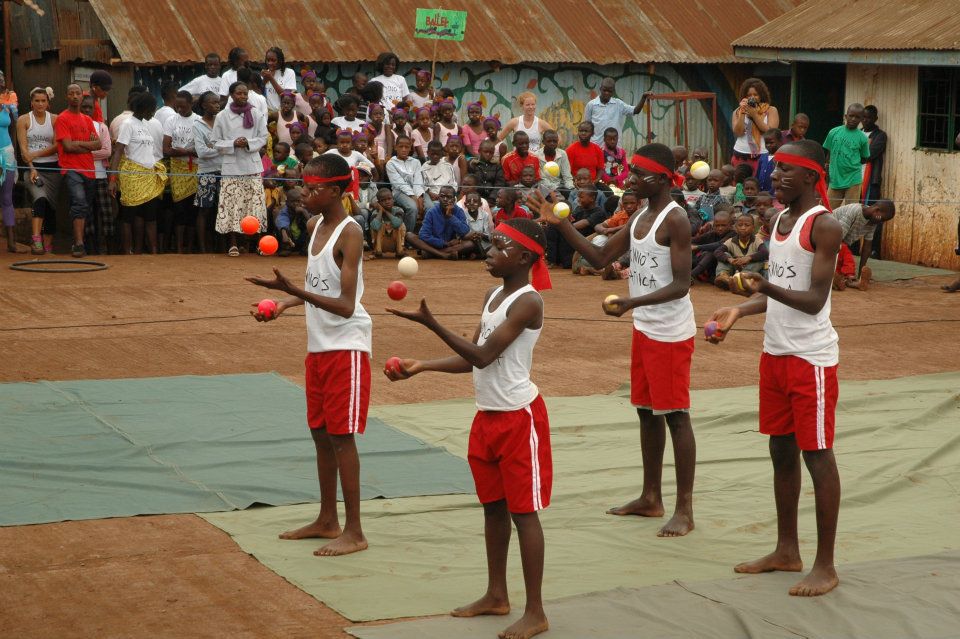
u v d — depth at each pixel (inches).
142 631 213.3
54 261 622.2
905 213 734.5
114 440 335.9
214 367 432.5
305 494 296.4
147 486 298.2
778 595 234.8
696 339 506.9
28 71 810.2
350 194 675.4
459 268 669.3
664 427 287.7
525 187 697.0
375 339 484.4
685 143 848.9
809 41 761.0
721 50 856.3
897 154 737.6
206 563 249.6
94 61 728.3
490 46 806.5
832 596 234.1
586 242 289.7
